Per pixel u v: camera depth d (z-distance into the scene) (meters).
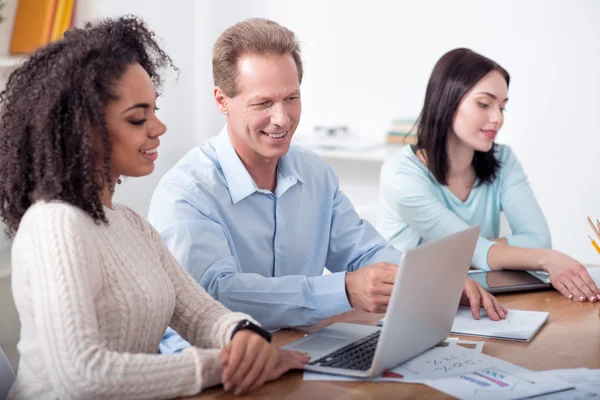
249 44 1.89
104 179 1.43
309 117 4.36
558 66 3.79
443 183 2.69
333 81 4.27
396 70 4.12
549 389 1.34
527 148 3.91
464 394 1.32
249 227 2.03
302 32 4.29
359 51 4.18
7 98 1.44
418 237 2.76
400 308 1.35
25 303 1.36
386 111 4.18
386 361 1.40
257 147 1.93
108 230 1.44
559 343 1.63
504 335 1.66
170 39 4.14
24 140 1.40
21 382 1.42
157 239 1.62
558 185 3.87
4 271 2.85
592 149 3.78
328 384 1.38
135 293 1.42
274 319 1.76
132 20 1.57
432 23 4.01
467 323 1.75
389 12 4.09
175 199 1.93
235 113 1.93
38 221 1.34
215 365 1.35
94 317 1.31
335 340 1.61
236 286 1.79
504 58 3.89
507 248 2.27
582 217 3.85
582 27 3.71
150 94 1.44
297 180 2.10
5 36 3.22
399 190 2.67
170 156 4.25
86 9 3.31
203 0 4.29
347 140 3.95
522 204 2.73
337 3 4.19
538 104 3.86
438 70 2.62
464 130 2.59
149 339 1.47
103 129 1.39
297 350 1.55
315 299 1.74
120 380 1.27
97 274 1.38
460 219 2.59
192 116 4.37
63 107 1.37
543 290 2.09
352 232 2.20
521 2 3.81
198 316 1.56
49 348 1.28
